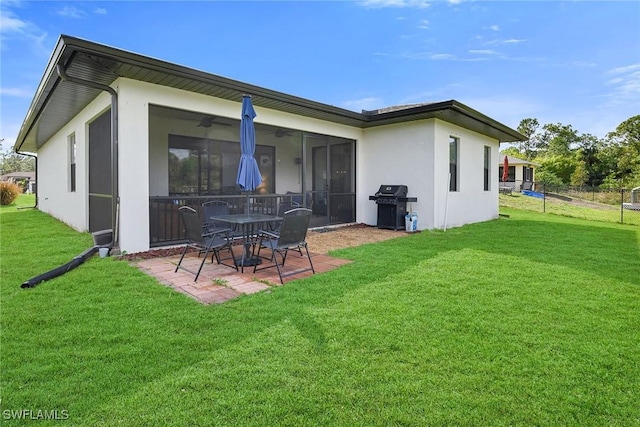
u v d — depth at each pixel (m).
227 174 9.48
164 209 5.84
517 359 2.22
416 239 6.77
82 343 2.42
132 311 2.98
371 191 9.04
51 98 6.43
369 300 3.25
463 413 1.73
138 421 1.67
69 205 8.63
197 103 5.85
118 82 5.03
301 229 4.24
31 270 4.22
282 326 2.69
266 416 1.70
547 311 3.01
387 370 2.09
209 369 2.10
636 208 15.84
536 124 47.25
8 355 2.25
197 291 3.58
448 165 8.52
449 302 3.21
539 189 26.09
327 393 1.88
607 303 3.20
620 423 1.68
